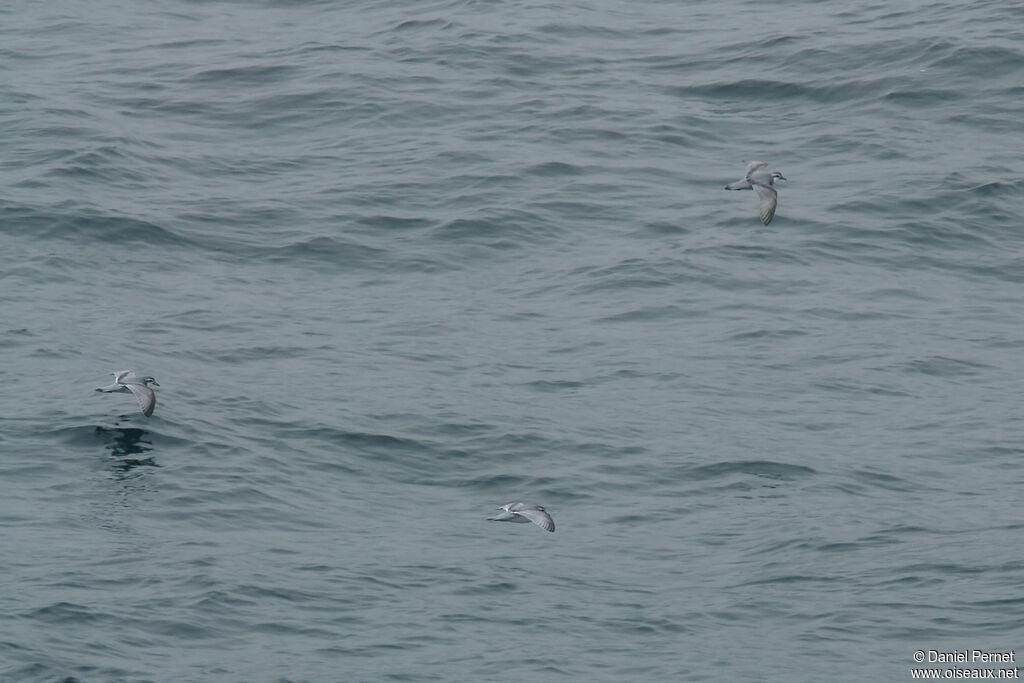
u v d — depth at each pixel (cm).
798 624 3450
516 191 6012
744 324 5078
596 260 5528
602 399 4578
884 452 4300
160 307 5131
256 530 3797
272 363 4750
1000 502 4019
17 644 3225
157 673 3178
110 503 3862
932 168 6175
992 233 5759
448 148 6406
